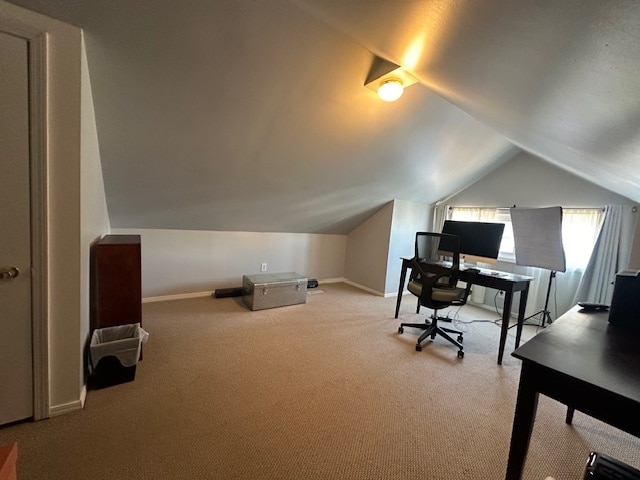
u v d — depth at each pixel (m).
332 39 1.65
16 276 1.32
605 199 3.06
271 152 2.51
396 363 2.28
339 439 1.44
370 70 1.91
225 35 1.50
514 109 1.26
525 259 3.21
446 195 4.51
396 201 4.20
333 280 4.91
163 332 2.56
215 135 2.16
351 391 1.86
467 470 1.30
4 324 1.33
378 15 0.93
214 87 1.78
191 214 3.18
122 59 1.51
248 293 3.33
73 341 1.48
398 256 4.37
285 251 4.30
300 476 1.22
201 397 1.71
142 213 2.95
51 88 1.31
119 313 1.99
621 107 0.75
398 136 2.75
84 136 1.49
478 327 3.22
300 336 2.66
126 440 1.35
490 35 0.71
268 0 1.38
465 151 3.33
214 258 3.69
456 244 2.56
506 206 3.90
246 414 1.58
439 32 0.85
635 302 1.24
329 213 4.04
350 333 2.81
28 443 1.30
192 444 1.35
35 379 1.41
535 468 1.35
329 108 2.18
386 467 1.30
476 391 1.95
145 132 1.99
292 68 1.78
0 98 1.21
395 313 3.38
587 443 1.52
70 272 1.44
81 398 1.54
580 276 3.23
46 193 1.34
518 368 2.30
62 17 1.28
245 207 3.33
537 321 3.47
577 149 1.47
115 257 1.95
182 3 1.33
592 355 0.97
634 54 0.51
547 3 0.49
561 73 0.73
